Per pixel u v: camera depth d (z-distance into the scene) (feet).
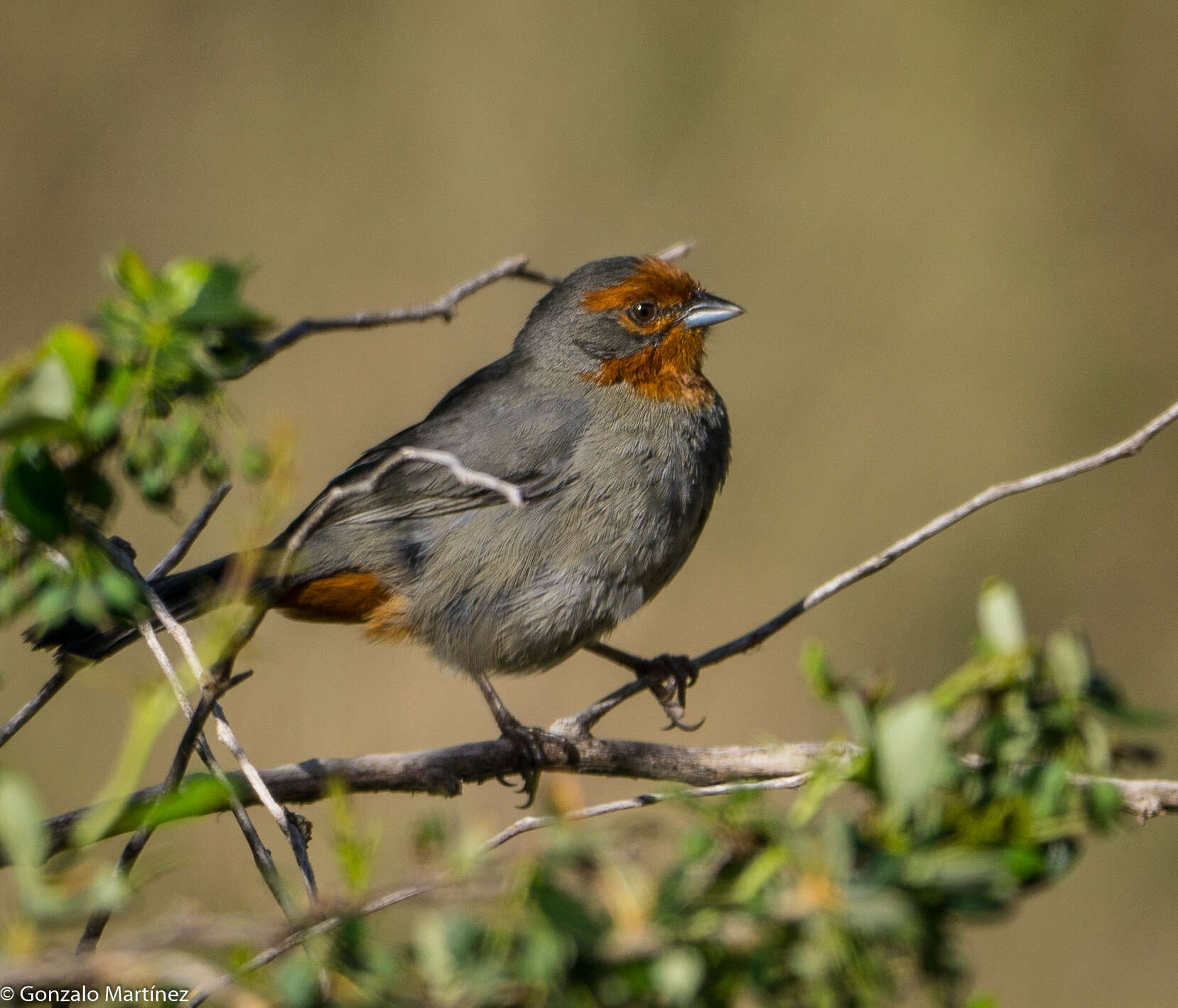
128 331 17.79
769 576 62.90
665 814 25.90
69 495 17.44
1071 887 51.26
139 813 20.17
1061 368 66.54
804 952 12.80
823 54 70.38
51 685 21.06
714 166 69.46
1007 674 16.63
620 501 33.50
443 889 12.65
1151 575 63.26
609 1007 12.85
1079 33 69.77
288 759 53.62
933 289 67.82
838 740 15.67
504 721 32.68
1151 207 68.23
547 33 70.03
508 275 28.35
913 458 65.16
